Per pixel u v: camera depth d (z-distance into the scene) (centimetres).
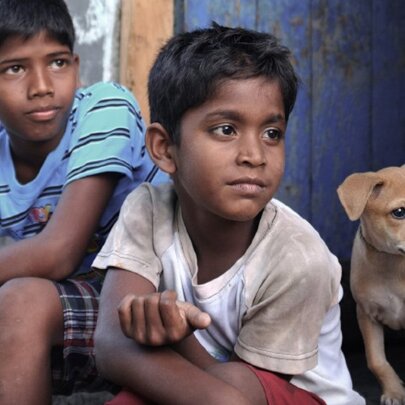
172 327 204
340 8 486
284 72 228
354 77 491
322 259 229
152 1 438
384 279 400
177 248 242
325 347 249
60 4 290
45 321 247
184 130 226
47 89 282
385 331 466
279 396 216
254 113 219
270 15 471
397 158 501
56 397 390
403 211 383
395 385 394
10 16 278
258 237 234
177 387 208
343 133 491
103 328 229
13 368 235
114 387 278
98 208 284
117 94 307
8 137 306
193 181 225
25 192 301
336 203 491
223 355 244
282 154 226
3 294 247
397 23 498
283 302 226
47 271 269
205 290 235
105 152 289
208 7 456
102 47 444
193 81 222
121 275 241
